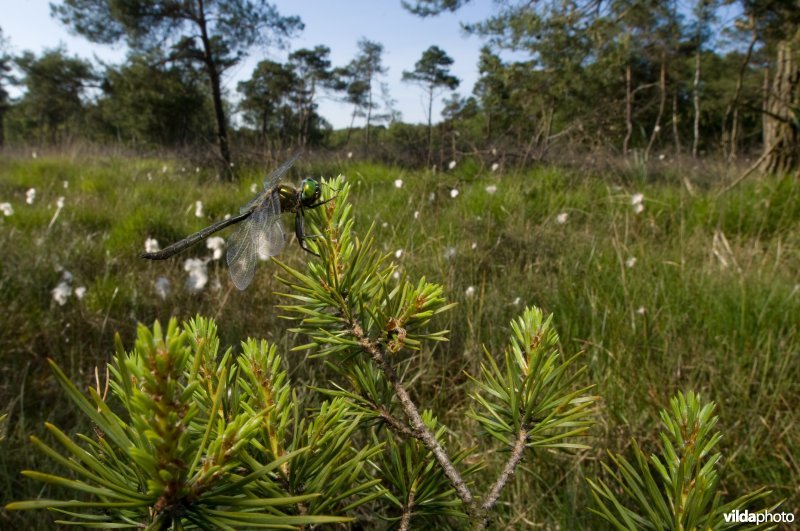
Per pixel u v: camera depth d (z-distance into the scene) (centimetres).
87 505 45
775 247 410
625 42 1030
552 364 79
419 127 1580
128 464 60
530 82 1246
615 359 247
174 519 48
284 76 4275
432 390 258
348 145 1280
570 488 180
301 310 85
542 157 850
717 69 2075
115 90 3100
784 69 749
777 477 178
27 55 3475
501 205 533
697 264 372
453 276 346
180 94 2841
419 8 1055
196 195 703
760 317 269
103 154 1247
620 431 207
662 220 494
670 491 63
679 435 63
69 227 499
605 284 334
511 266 384
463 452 91
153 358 45
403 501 86
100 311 327
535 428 78
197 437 66
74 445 45
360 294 85
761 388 220
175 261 424
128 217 512
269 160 954
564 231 462
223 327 306
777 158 745
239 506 49
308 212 90
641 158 721
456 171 831
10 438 209
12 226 484
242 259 102
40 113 4344
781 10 788
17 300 332
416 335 83
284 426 69
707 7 980
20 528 174
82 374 267
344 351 84
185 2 1410
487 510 76
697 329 278
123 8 1343
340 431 72
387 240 428
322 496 65
